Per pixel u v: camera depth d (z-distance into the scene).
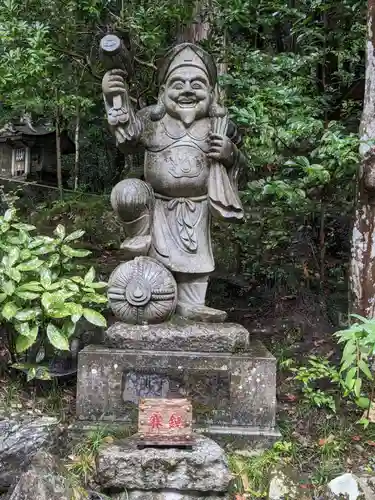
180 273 4.24
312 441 3.79
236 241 6.73
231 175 4.33
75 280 4.00
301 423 3.97
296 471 3.48
